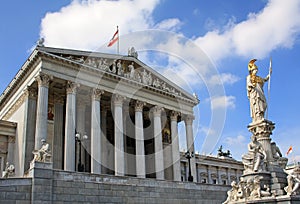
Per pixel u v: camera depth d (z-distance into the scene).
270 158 23.25
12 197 24.08
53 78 42.09
